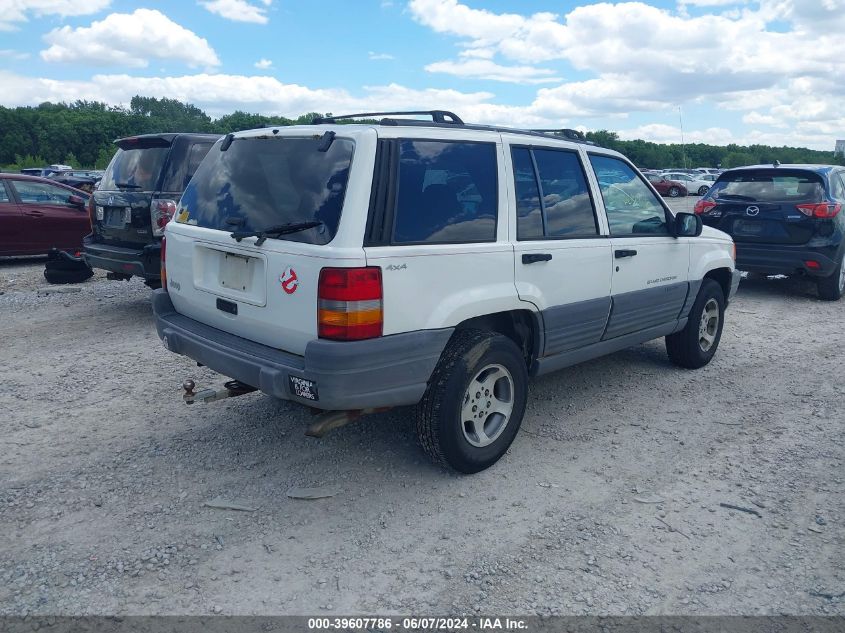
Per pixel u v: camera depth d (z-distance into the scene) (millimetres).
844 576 3229
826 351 6945
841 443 4711
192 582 3104
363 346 3391
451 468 4082
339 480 4055
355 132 3562
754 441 4730
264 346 3795
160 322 4441
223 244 3891
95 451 4387
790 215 8898
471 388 4012
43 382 5672
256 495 3871
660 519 3699
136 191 7398
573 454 4480
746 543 3488
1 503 3732
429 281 3668
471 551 3375
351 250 3355
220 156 4293
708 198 9688
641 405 5375
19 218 11445
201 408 5125
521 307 4215
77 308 8367
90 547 3350
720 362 6535
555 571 3227
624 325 5145
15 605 2924
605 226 4883
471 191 3977
